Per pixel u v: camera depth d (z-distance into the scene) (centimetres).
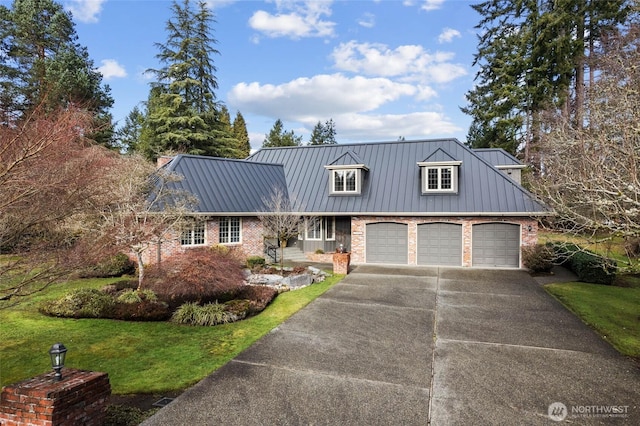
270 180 2502
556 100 2981
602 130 1110
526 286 1605
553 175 1535
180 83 3719
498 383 726
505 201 2066
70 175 598
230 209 2138
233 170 2369
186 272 1270
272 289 1538
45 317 1250
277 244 2536
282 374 764
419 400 662
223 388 707
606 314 1229
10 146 522
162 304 1301
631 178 876
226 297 1389
